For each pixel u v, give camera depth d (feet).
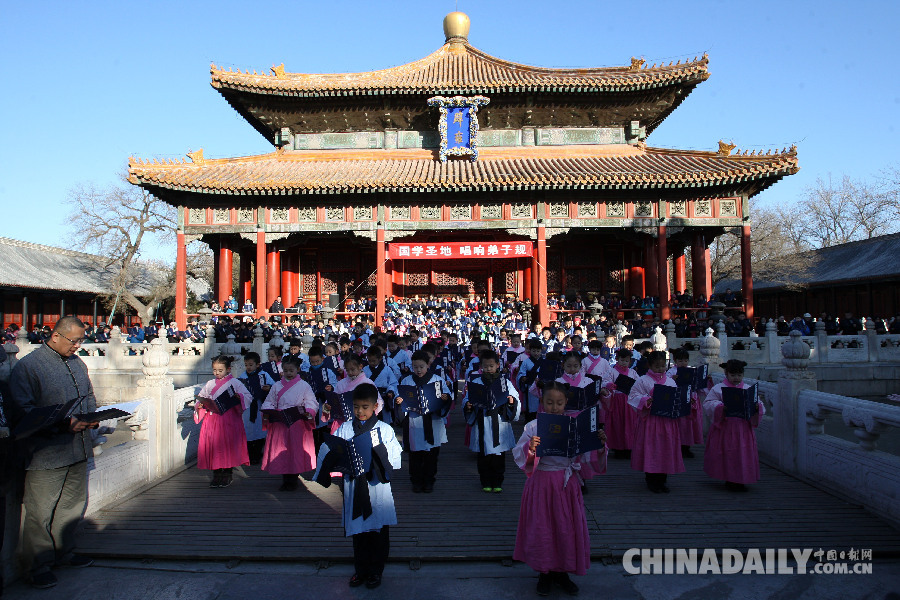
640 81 103.50
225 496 33.50
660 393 32.65
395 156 112.06
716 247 181.27
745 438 33.04
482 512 30.42
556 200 100.99
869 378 75.72
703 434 48.11
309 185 94.27
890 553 24.90
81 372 24.67
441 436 34.96
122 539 26.96
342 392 34.01
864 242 155.22
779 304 180.04
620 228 103.60
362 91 104.68
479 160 110.22
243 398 36.01
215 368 35.68
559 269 120.67
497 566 24.49
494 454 33.55
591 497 32.53
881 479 29.32
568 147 112.06
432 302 106.73
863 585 22.44
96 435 30.78
